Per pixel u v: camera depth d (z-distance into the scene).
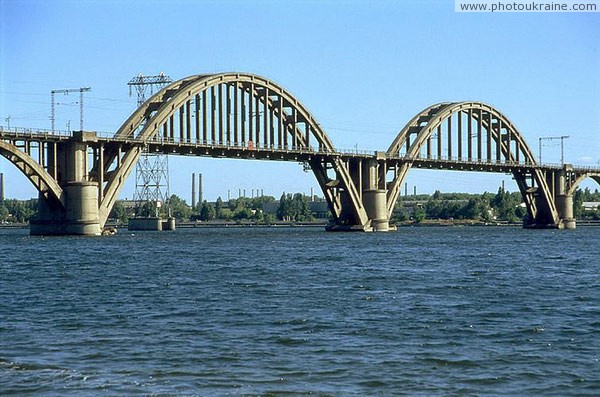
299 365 48.31
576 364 48.94
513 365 48.59
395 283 90.06
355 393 43.06
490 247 170.12
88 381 44.88
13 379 45.16
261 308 69.25
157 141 199.75
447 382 45.09
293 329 59.12
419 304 71.88
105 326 60.41
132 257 130.88
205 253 143.25
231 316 64.75
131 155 194.38
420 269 109.62
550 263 122.25
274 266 113.81
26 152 179.50
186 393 42.84
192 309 68.69
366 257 134.50
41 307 70.19
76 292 81.19
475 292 81.31
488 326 60.59
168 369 47.28
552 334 57.72
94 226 188.50
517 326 60.66
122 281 92.00
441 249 161.25
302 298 76.06
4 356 50.22
